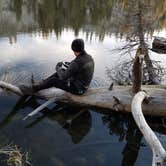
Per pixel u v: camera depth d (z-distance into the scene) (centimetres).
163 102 404
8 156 308
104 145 353
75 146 344
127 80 579
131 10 493
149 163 321
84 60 411
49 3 1898
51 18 1517
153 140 306
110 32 1079
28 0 2138
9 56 727
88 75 424
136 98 385
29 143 344
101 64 698
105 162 318
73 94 442
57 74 451
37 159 312
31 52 785
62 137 364
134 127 402
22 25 1278
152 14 536
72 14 1677
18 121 400
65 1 1975
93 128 394
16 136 359
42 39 977
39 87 449
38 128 383
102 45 909
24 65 657
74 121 409
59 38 1011
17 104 450
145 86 452
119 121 416
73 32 1158
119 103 414
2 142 342
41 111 434
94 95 438
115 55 782
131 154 338
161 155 287
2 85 454
